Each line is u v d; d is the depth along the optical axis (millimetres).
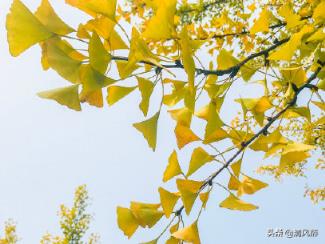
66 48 679
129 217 899
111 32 706
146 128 780
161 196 891
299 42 821
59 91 661
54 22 672
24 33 651
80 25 686
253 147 960
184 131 925
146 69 752
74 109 660
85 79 653
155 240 919
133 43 688
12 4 645
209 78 972
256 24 888
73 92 664
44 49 686
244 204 883
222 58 968
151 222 898
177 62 764
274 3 2273
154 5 747
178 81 869
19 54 656
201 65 869
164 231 924
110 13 696
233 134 969
